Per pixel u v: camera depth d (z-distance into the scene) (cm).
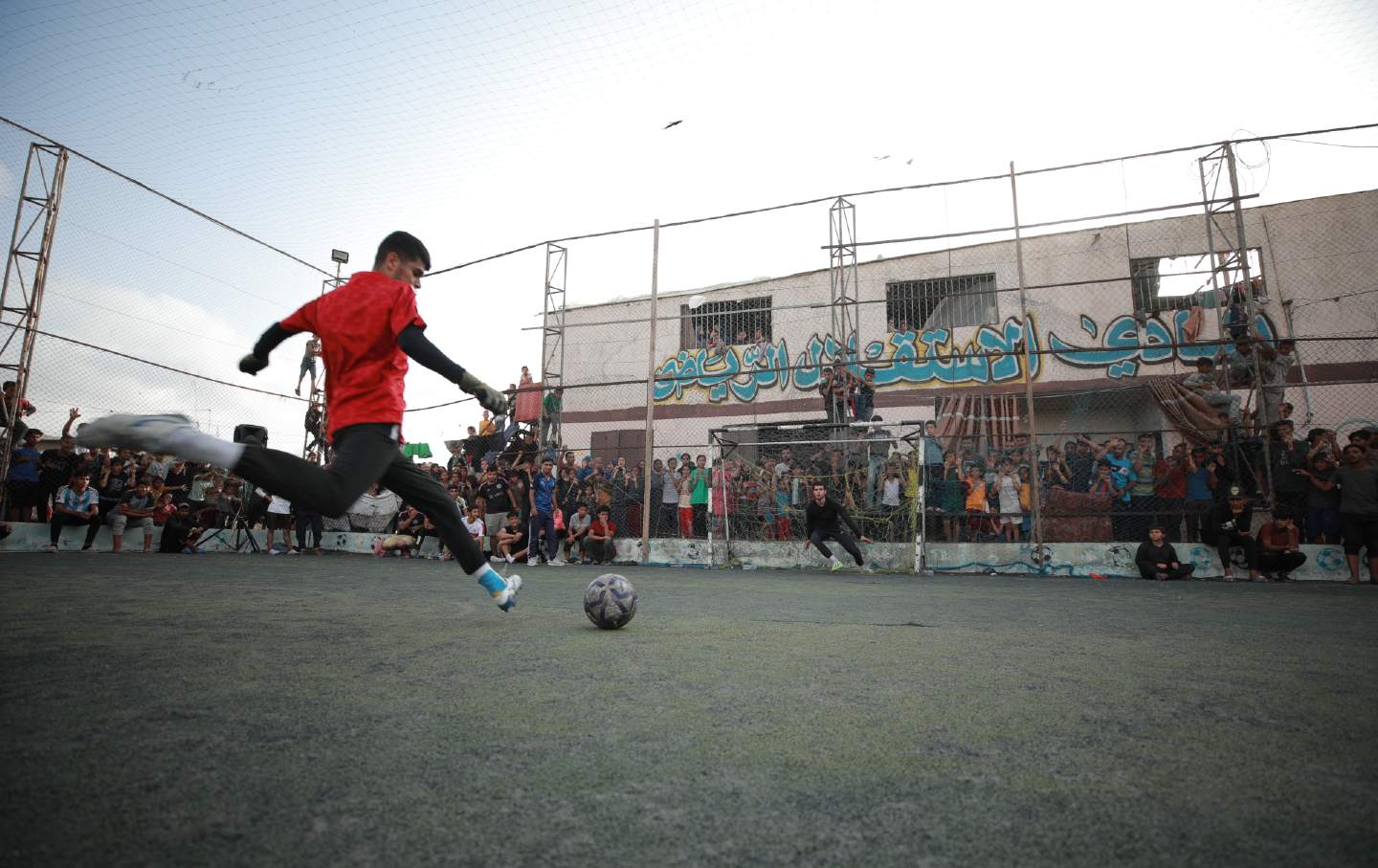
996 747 166
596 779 142
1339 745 170
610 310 1867
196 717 181
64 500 1068
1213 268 1134
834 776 146
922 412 1538
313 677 232
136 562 900
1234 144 1060
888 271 1656
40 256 1099
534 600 518
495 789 136
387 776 142
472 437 1591
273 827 117
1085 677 250
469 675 239
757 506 1173
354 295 288
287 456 248
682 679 238
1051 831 120
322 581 670
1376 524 852
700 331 1795
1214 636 359
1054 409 1459
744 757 157
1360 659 291
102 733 165
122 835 112
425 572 859
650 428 1230
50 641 292
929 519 1092
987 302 1560
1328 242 1447
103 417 223
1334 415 1336
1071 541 1023
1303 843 115
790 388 1678
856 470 1127
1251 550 910
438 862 105
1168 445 1023
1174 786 142
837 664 269
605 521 1212
